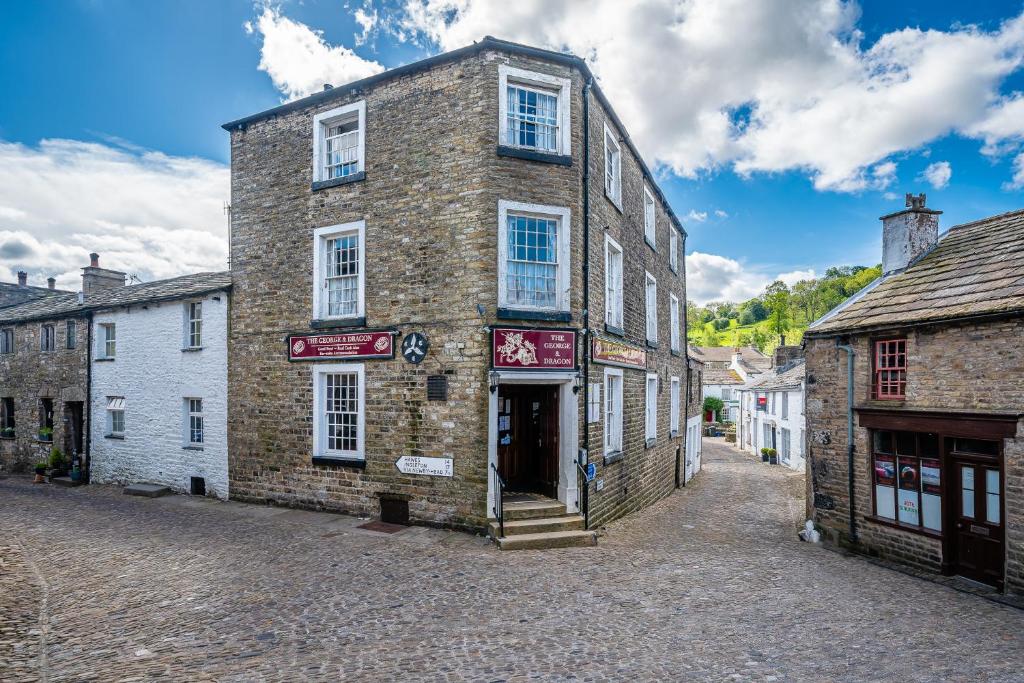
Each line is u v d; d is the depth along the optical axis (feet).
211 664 18.22
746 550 34.88
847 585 28.09
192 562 28.53
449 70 34.73
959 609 25.21
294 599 23.75
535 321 33.71
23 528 36.06
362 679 17.26
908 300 34.81
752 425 117.19
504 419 36.96
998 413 27.66
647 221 54.54
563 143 35.32
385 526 34.35
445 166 34.50
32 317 60.54
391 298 35.78
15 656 18.83
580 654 19.06
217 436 43.93
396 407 35.24
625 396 43.93
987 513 29.17
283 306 40.45
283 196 40.68
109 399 53.47
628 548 32.81
